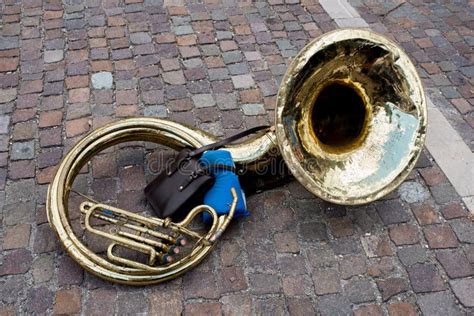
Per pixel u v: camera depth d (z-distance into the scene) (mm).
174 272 2914
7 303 2900
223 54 4738
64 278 3010
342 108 3123
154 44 4777
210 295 2998
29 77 4328
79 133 3891
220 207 3043
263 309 2963
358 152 3139
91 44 4719
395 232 3377
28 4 5125
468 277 3162
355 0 5637
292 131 2883
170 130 3348
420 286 3105
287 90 2723
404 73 3020
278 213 3424
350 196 2959
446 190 3654
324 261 3201
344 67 2904
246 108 4215
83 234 3207
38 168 3619
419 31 5250
